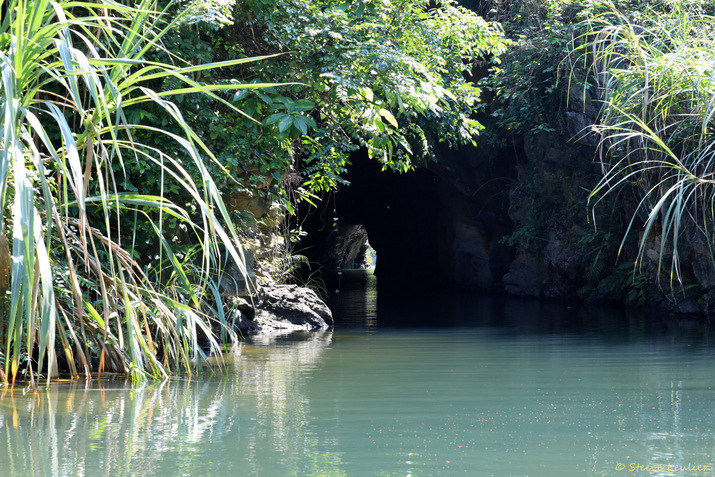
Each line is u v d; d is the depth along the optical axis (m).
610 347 8.09
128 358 6.28
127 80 5.49
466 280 23.23
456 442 3.54
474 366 6.57
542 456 3.27
